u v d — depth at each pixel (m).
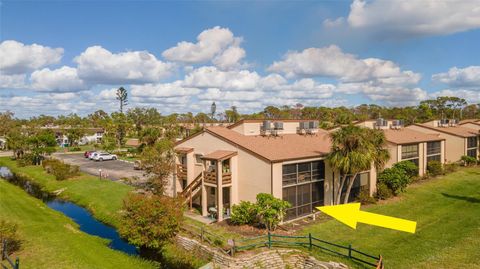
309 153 25.83
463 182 36.25
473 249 17.80
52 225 24.33
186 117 114.31
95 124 124.94
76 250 19.25
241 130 28.08
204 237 20.27
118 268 17.58
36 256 17.86
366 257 17.42
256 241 19.69
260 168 23.42
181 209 21.83
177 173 29.28
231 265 17.06
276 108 112.12
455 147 47.12
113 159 63.88
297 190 24.69
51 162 49.12
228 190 26.33
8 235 18.42
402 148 36.69
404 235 20.45
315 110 109.00
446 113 110.06
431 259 16.80
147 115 107.06
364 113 118.69
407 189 33.06
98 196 33.94
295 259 17.78
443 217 23.97
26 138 65.50
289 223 23.22
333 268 16.20
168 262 19.28
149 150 28.58
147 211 19.30
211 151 27.20
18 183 44.25
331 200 27.12
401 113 104.19
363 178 29.75
